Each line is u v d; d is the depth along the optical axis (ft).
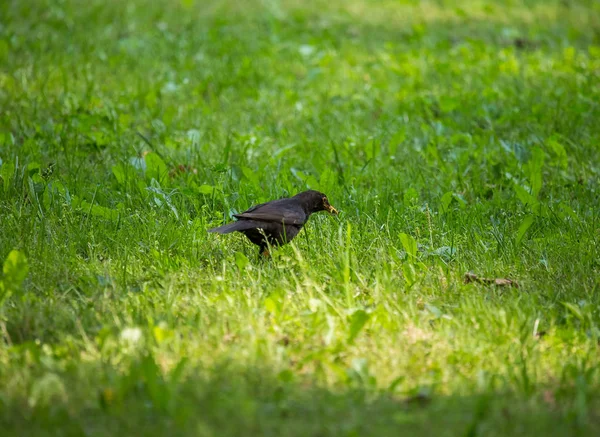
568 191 42.50
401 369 23.79
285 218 33.73
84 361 23.56
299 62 69.05
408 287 30.09
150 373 20.98
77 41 69.31
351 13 90.53
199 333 25.62
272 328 26.22
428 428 20.27
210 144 48.06
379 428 20.27
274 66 66.95
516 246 34.45
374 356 24.58
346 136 50.65
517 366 23.90
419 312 28.14
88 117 48.44
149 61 65.72
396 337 25.96
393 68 64.59
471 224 37.06
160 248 33.71
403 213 38.42
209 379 22.39
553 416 21.01
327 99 58.75
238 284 30.12
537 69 65.77
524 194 38.24
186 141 47.93
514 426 20.36
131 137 48.73
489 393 22.15
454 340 25.96
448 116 54.49
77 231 34.40
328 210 37.22
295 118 54.24
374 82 63.41
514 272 32.58
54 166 42.01
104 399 20.90
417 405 21.58
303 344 25.23
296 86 61.93
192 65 64.90
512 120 53.01
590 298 29.19
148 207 38.06
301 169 45.42
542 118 53.06
